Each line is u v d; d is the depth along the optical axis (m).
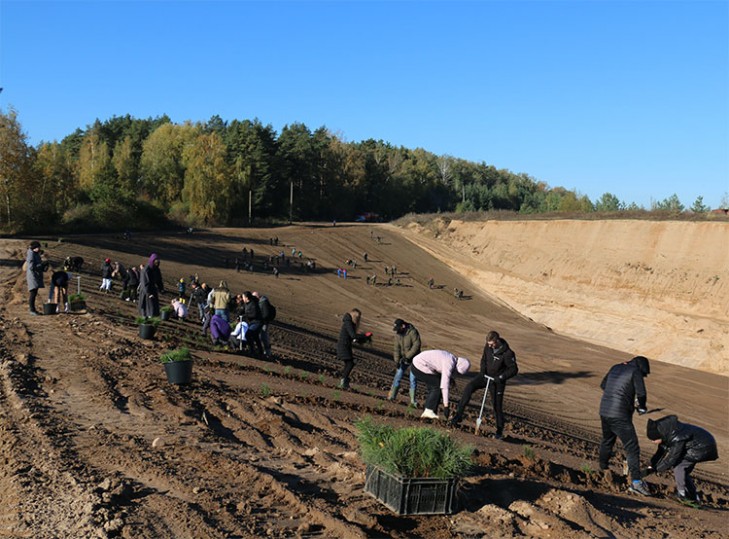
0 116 65.19
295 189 115.38
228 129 127.31
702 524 7.58
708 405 33.47
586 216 73.19
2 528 5.46
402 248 78.44
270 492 6.67
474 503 6.78
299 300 52.72
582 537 5.96
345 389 15.43
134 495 6.35
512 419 17.69
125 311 23.88
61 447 7.78
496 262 73.94
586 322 57.06
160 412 9.97
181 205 90.19
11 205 64.62
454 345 44.31
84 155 109.94
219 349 18.02
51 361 13.16
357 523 5.86
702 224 59.81
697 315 52.62
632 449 8.97
